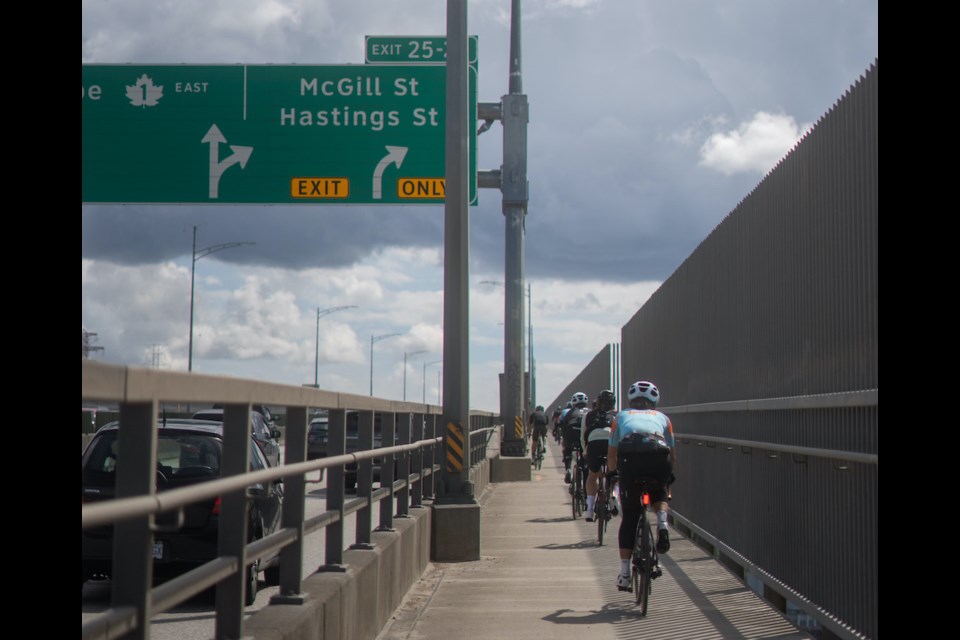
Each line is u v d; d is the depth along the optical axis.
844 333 7.52
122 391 3.19
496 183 28.70
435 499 13.17
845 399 7.29
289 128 19.50
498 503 22.30
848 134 7.45
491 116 26.58
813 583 8.30
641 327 21.02
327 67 19.53
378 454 8.79
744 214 11.20
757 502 10.38
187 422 10.33
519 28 28.73
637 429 9.66
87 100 19.53
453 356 13.70
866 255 7.02
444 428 13.48
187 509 9.36
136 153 19.47
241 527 4.62
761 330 10.30
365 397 8.16
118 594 3.49
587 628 8.52
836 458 7.47
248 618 5.23
